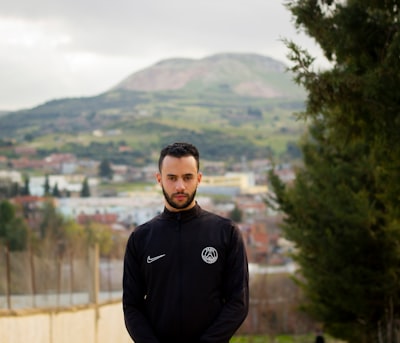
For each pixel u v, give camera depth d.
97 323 14.89
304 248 14.80
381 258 13.70
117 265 26.03
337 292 14.37
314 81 7.48
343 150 13.41
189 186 3.72
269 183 15.69
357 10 7.71
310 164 14.98
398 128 7.31
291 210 15.11
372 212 13.09
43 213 70.00
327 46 8.11
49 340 13.58
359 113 7.57
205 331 3.66
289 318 23.08
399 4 7.81
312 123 13.95
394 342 12.43
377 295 14.00
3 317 12.83
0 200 61.47
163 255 3.73
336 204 13.47
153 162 191.75
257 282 24.19
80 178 169.25
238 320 3.67
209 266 3.71
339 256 13.86
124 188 160.88
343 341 16.89
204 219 3.79
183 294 3.69
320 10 7.98
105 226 69.06
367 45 7.89
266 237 55.06
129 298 3.81
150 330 3.71
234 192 132.62
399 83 7.24
